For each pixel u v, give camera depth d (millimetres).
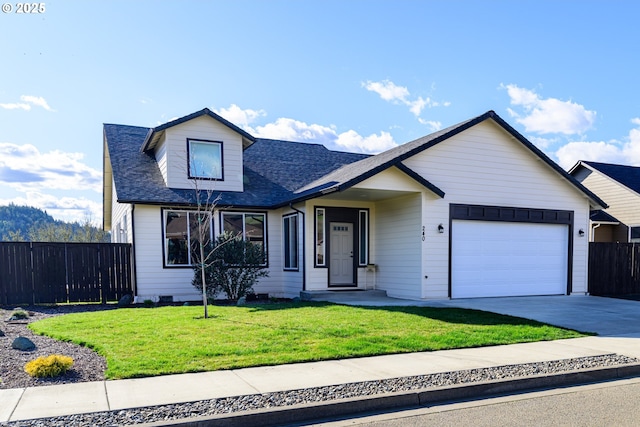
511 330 9000
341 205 15367
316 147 21797
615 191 24625
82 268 13500
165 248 14336
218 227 15164
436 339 7965
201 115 15211
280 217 16188
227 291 13797
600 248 17062
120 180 14703
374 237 15984
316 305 12031
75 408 4617
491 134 15141
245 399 4934
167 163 14922
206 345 7168
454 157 14523
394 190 13414
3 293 12789
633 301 14531
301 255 14648
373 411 5023
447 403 5316
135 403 4773
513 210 15383
